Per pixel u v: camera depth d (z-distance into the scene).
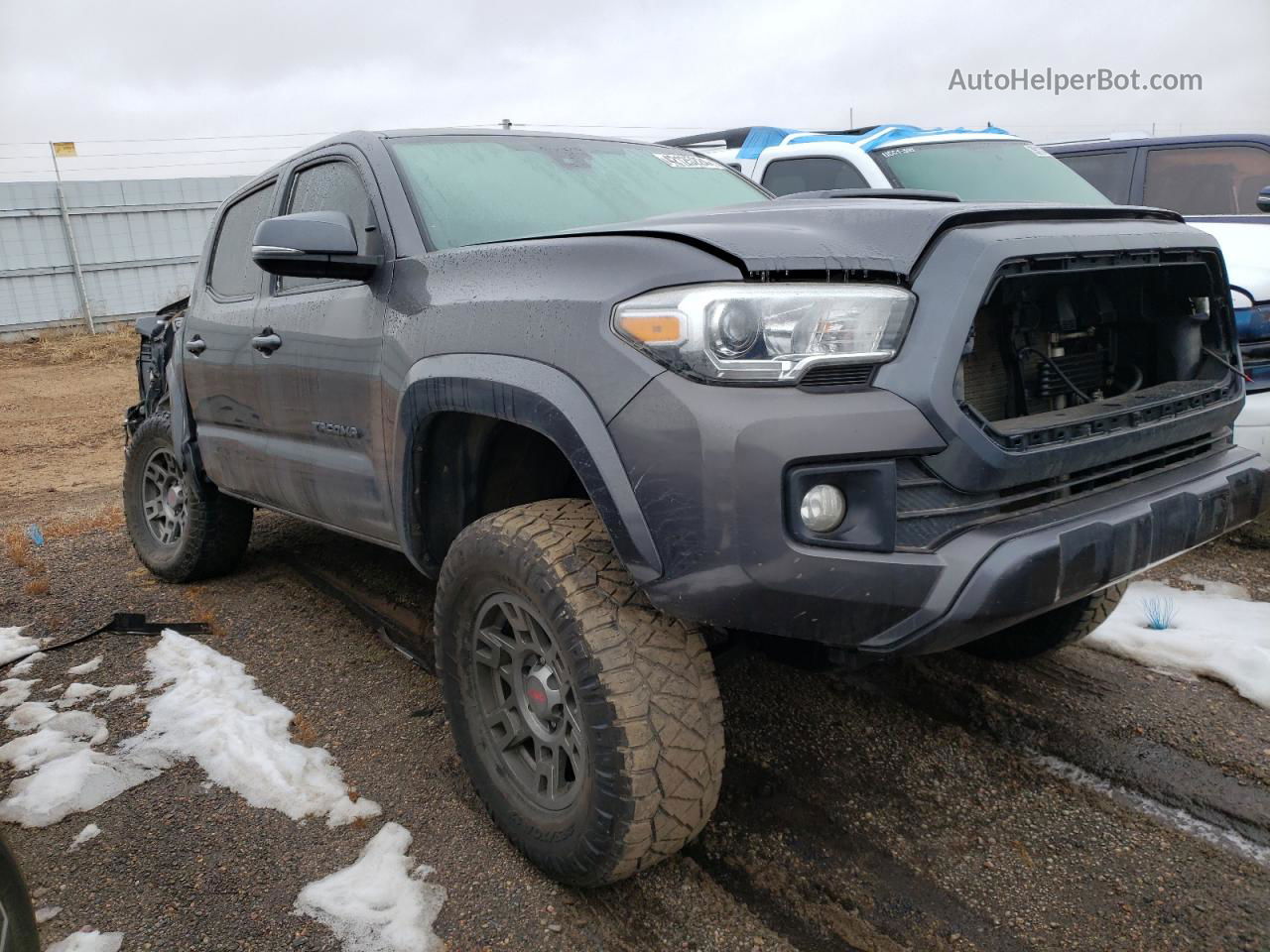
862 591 1.79
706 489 1.78
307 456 3.13
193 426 4.09
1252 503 2.35
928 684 3.13
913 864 2.26
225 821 2.46
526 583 2.06
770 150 5.81
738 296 1.79
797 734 2.86
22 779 2.69
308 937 2.03
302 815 2.48
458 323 2.31
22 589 4.44
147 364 5.03
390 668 3.38
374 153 2.93
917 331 1.83
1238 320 4.08
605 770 1.94
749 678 3.21
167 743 2.86
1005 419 2.10
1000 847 2.32
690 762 1.96
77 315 21.86
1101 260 2.05
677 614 1.87
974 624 1.80
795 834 2.38
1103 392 2.40
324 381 2.91
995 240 1.88
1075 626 2.96
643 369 1.86
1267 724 2.81
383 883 2.20
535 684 2.20
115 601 4.21
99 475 9.53
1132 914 2.07
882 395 1.81
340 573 4.44
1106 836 2.34
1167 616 3.49
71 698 3.20
